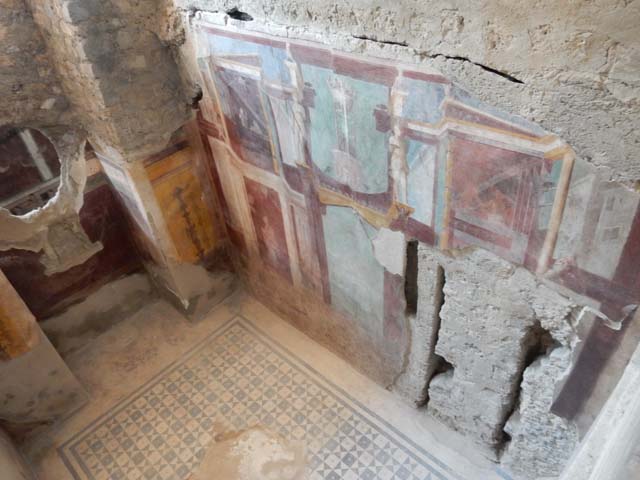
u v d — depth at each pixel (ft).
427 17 4.81
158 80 8.95
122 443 9.68
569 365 6.09
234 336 11.54
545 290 5.73
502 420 7.89
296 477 8.66
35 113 9.06
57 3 7.48
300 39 6.26
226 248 12.02
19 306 8.87
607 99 4.03
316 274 9.38
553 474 7.58
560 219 5.04
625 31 3.65
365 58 5.66
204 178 10.69
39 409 9.87
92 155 10.28
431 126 5.54
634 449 3.40
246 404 10.00
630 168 4.24
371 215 7.18
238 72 7.68
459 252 6.35
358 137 6.48
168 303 12.60
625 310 5.09
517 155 4.97
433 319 7.57
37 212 9.90
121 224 11.52
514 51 4.37
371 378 10.01
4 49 8.25
